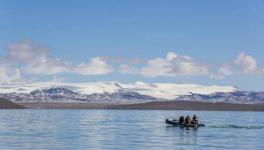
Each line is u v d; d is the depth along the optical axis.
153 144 88.12
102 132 116.56
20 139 95.25
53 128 131.88
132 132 117.50
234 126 145.12
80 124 157.00
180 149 80.62
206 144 89.12
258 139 100.12
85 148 80.12
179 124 141.75
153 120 199.38
